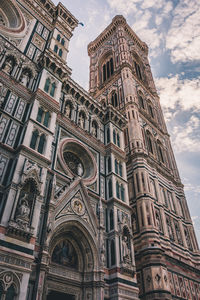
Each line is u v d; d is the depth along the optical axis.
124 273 25.73
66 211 24.70
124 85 58.38
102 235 26.50
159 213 39.72
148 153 47.53
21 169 21.50
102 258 24.94
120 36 73.31
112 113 39.69
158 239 34.47
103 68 74.81
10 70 28.11
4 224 18.17
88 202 27.27
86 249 25.45
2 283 16.27
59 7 41.69
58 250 24.05
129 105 52.78
